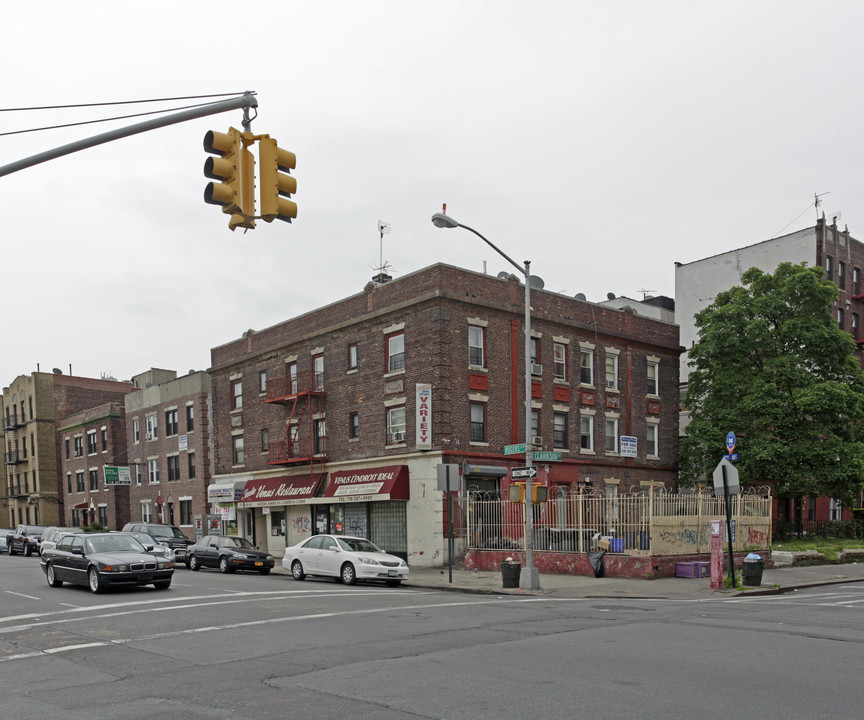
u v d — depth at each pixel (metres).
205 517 45.62
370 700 8.05
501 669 9.38
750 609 15.55
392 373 32.34
